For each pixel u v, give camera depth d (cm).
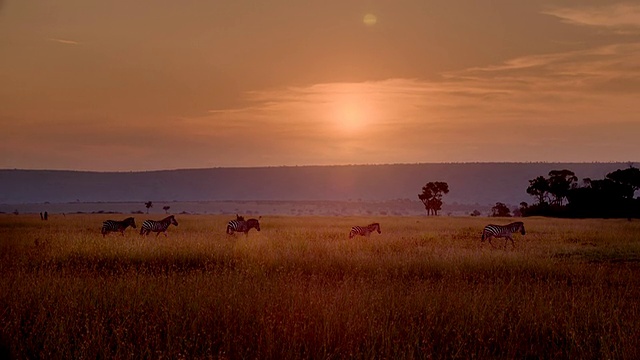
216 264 2098
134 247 2325
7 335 1054
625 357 985
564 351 1067
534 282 1802
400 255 2248
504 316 1207
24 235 3158
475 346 1038
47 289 1350
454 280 1772
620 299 1415
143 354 985
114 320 1156
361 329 1093
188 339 1049
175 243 2517
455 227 5191
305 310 1195
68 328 1089
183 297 1284
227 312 1177
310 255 2178
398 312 1198
